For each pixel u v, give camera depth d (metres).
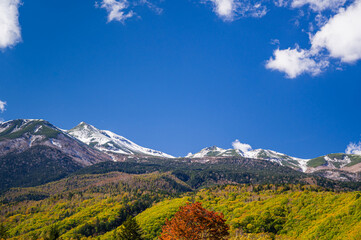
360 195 118.31
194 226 46.59
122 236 77.62
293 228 128.62
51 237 97.69
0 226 120.19
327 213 123.75
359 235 90.19
